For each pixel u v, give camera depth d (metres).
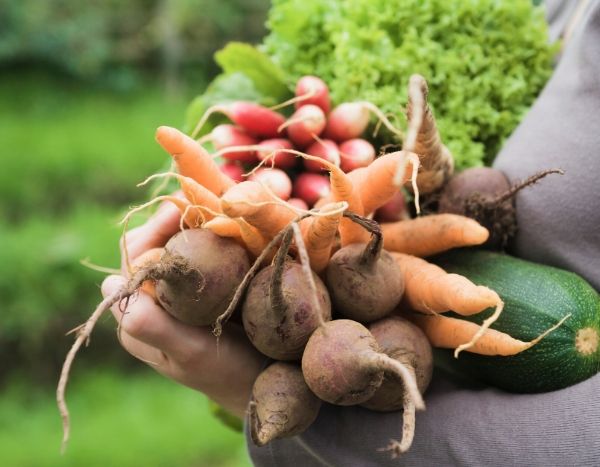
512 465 0.69
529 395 0.72
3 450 2.19
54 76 4.31
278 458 0.82
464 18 0.87
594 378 0.70
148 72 4.61
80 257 2.73
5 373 2.58
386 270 0.71
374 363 0.65
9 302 2.62
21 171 3.19
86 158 3.34
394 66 0.85
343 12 0.89
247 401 0.77
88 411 2.43
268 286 0.69
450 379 0.77
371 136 0.86
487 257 0.79
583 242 0.75
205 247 0.69
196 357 0.73
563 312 0.73
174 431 2.28
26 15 4.21
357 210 0.73
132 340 0.78
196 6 4.51
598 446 0.67
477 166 0.85
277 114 0.85
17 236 2.82
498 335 0.72
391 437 0.73
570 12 0.90
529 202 0.77
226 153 0.83
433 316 0.75
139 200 3.25
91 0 4.48
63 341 2.64
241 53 0.89
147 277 0.67
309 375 0.67
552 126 0.77
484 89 0.86
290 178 0.85
